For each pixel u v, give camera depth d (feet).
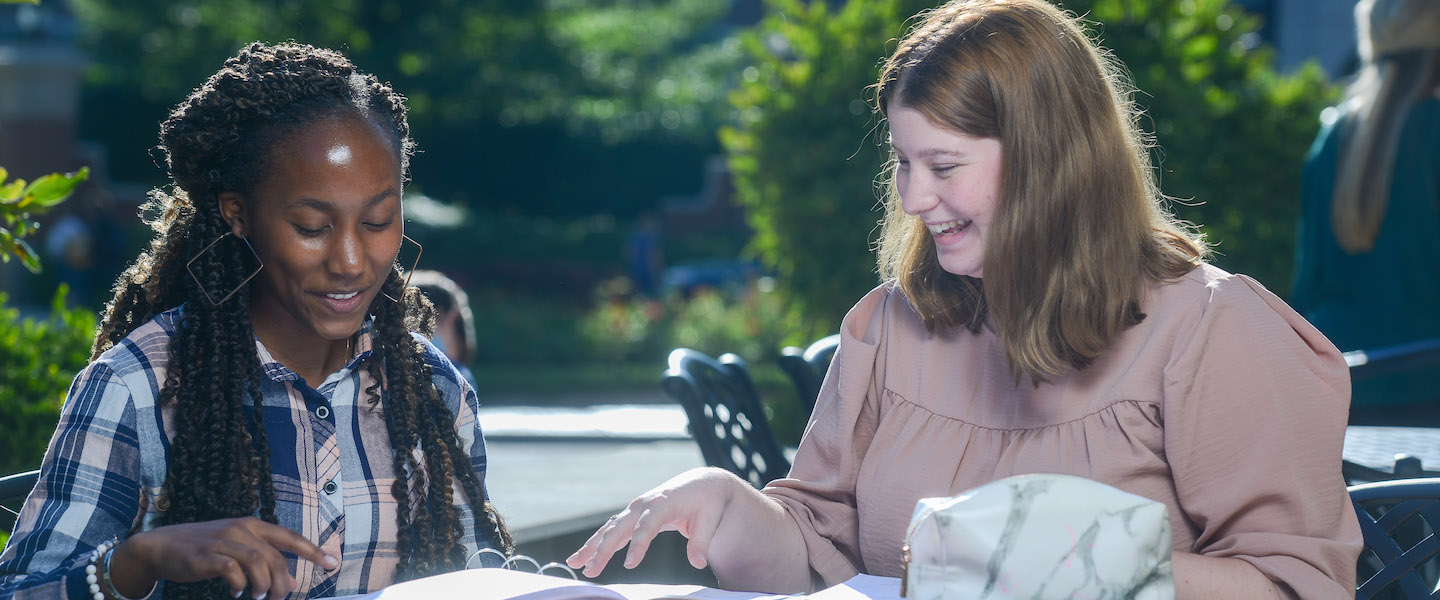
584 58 77.30
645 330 49.32
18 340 12.23
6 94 64.49
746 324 46.88
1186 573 5.27
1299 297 12.92
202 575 4.52
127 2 70.79
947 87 5.83
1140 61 22.44
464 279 68.90
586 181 88.43
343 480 5.68
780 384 40.29
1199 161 21.98
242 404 5.57
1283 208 22.34
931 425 6.39
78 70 66.18
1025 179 5.83
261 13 69.26
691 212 89.66
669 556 10.82
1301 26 61.16
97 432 5.24
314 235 5.36
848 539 6.64
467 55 73.36
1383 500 6.36
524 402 41.55
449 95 72.79
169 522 5.41
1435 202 11.54
